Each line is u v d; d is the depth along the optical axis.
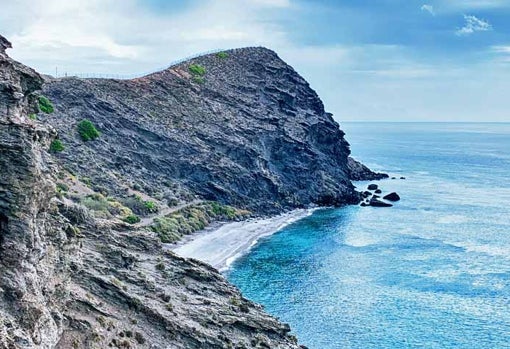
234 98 191.50
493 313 85.00
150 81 181.12
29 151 37.31
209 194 149.12
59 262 44.81
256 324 60.47
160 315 53.88
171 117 167.00
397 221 148.25
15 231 36.38
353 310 85.81
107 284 53.19
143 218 119.56
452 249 119.62
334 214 157.50
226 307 61.56
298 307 86.81
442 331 79.06
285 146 179.88
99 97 155.75
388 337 77.12
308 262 109.25
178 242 115.62
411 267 106.50
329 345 74.81
